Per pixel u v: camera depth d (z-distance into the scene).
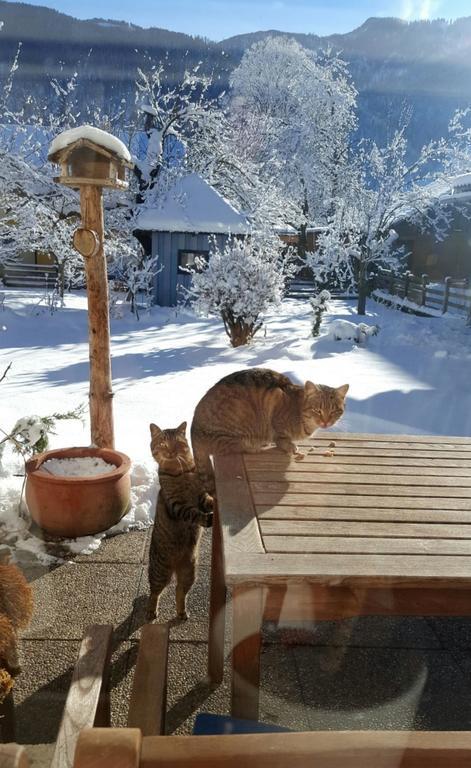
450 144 11.36
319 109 14.88
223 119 11.52
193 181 10.20
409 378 4.96
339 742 0.48
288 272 9.00
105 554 1.98
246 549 0.97
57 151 2.28
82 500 1.99
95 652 0.99
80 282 10.26
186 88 11.80
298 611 0.98
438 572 0.91
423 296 10.32
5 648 1.28
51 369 5.02
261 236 8.93
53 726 1.27
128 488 2.15
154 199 9.84
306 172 14.55
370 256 10.38
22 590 1.31
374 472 1.40
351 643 1.62
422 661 1.56
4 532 2.07
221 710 1.36
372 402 4.09
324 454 1.52
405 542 1.02
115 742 0.46
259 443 1.59
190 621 1.67
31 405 3.66
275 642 1.60
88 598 1.74
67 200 8.70
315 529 1.06
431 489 1.29
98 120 9.62
